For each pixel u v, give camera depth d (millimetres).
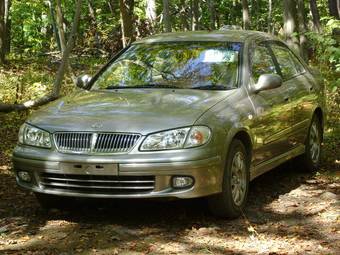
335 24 9484
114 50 23875
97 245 5137
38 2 28156
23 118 11680
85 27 26219
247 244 5125
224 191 5598
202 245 5102
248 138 5992
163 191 5293
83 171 5363
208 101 5770
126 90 6297
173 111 5527
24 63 21562
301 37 14219
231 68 6355
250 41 6793
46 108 6098
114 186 5359
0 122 11289
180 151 5270
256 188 7039
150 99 5848
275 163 6719
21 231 5539
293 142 7125
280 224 5672
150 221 5785
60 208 6223
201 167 5293
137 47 7039
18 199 6633
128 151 5293
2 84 14648
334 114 10500
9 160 8562
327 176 7566
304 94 7348
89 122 5492
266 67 6832
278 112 6590
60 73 10195
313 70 8211
